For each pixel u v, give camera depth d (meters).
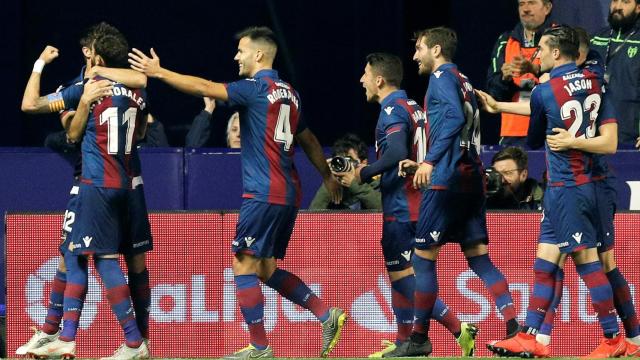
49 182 35.06
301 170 35.44
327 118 50.25
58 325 31.42
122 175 29.20
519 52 37.06
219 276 34.12
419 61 30.27
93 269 34.00
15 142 48.16
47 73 49.16
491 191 33.56
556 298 31.05
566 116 28.33
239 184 35.31
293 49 50.22
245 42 29.44
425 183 29.25
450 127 29.08
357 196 34.38
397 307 31.88
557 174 28.55
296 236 34.12
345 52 50.00
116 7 49.50
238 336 34.12
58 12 49.09
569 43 28.50
